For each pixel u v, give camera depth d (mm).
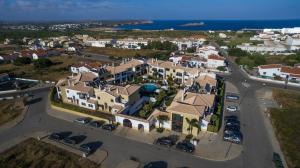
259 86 92938
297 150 49875
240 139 53125
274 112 68188
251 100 78125
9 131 60031
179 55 143750
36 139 56156
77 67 113062
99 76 89750
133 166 45969
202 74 88625
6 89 94125
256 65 123062
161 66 101125
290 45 173500
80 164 46750
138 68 107000
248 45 174750
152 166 45969
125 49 186000
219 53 157500
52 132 59281
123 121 60875
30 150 51656
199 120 55125
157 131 58156
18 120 65812
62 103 73312
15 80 106625
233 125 59844
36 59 143750
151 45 185375
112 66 100375
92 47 199125
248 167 45531
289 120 62938
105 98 68875
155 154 49625
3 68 128750
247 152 49938
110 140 55094
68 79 84188
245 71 114125
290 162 46312
